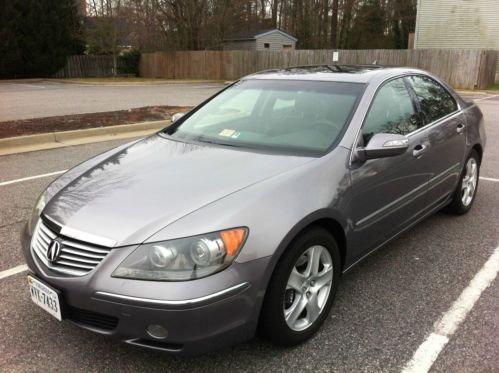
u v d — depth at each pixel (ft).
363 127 11.23
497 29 82.48
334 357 9.26
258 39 127.34
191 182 9.48
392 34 134.10
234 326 8.16
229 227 8.14
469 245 14.40
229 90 14.26
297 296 9.35
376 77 12.60
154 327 7.82
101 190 9.55
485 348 9.50
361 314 10.71
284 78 13.58
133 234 8.11
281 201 8.89
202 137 12.30
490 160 24.90
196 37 112.57
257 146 11.28
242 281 8.05
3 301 11.20
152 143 12.45
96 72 116.37
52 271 8.46
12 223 15.94
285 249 8.68
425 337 9.87
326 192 9.59
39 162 24.12
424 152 12.90
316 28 136.46
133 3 109.19
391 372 8.84
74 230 8.49
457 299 11.35
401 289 11.83
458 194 16.05
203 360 9.17
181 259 7.82
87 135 30.96
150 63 116.37
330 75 13.10
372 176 10.82
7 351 9.46
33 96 60.64
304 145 10.96
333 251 9.99
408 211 12.76
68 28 108.99
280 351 9.42
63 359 9.23
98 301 7.93
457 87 70.79
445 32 87.76
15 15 98.02
